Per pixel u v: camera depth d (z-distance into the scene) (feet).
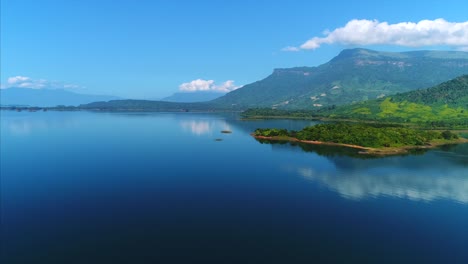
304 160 492.95
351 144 623.77
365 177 396.98
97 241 233.55
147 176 396.98
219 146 618.85
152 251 221.46
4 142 643.86
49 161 471.62
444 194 336.70
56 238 236.63
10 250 219.61
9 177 386.11
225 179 387.14
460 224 267.59
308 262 210.59
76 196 323.57
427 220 275.18
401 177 396.37
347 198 325.21
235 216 279.08
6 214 277.23
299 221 270.67
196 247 226.99
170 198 320.91
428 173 415.23
